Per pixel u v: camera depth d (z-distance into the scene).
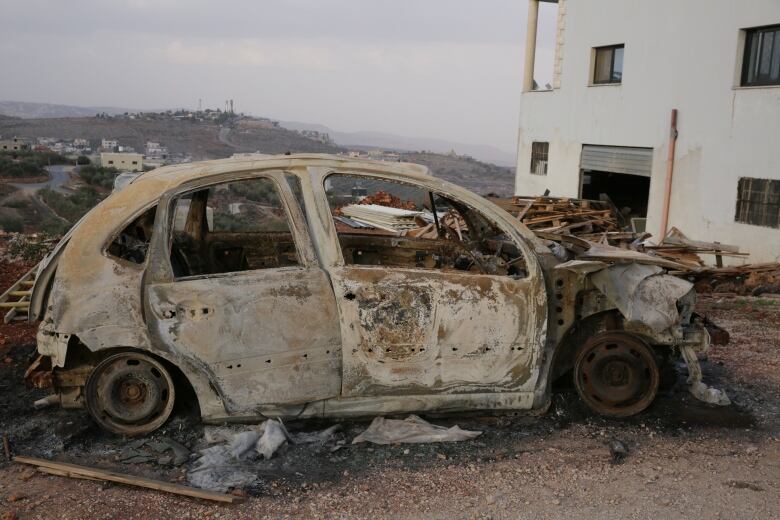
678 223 17.92
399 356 4.41
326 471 4.03
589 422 4.81
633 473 4.07
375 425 4.50
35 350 5.55
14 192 46.62
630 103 19.70
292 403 4.36
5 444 4.20
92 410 4.38
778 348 6.93
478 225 5.77
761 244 15.44
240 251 5.66
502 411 4.77
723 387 5.63
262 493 3.76
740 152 15.99
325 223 4.44
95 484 3.83
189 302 4.20
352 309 4.34
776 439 4.64
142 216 4.33
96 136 187.25
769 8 15.14
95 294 4.18
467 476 4.00
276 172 4.48
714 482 3.97
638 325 4.86
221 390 4.27
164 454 4.17
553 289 4.69
